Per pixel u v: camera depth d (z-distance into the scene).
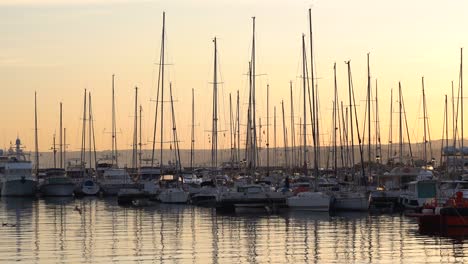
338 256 58.75
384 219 88.94
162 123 128.12
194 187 122.25
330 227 79.50
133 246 64.75
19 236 72.56
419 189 98.38
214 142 123.56
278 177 134.25
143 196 118.25
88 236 72.19
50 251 62.09
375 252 60.62
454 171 114.38
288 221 86.75
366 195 98.94
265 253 60.50
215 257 58.62
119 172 146.00
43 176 161.38
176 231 76.19
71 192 142.62
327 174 139.38
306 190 108.81
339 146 145.00
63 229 78.81
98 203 123.19
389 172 126.44
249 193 100.69
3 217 94.62
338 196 99.50
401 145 137.75
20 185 140.75
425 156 139.62
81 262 56.69
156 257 58.72
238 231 76.00
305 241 67.62
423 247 63.03
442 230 73.50
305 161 126.81
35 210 107.00
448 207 73.50
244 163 143.00
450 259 57.00
